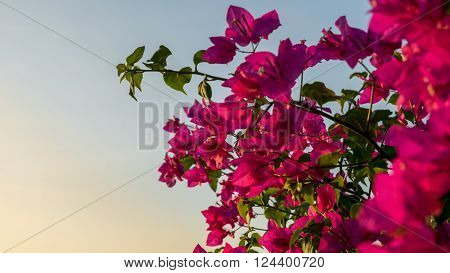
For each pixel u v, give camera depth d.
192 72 2.58
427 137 0.93
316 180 2.35
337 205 2.47
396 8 1.03
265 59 1.92
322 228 2.20
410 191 0.95
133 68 2.66
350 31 1.78
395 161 0.98
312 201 2.36
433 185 0.94
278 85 1.89
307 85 2.10
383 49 1.59
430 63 1.03
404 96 1.11
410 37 1.05
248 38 2.30
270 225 2.82
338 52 1.81
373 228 1.03
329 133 2.45
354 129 2.02
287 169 2.34
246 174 2.30
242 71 1.91
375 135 2.10
